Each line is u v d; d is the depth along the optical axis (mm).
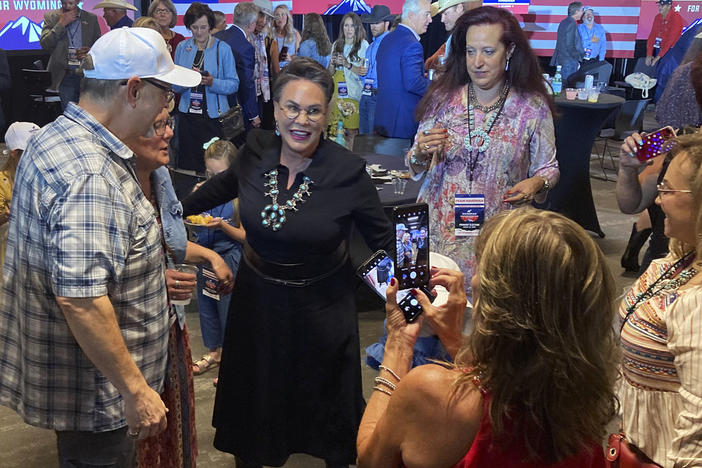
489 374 1282
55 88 8578
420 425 1341
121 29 2004
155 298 2094
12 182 3234
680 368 1699
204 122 6527
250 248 2627
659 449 1955
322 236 2480
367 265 1956
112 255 1901
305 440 2709
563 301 1230
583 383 1250
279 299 2562
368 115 7570
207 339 3895
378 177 4895
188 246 2783
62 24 8305
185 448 2459
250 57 6941
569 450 1280
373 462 1456
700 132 1935
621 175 2854
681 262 1970
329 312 2588
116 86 1948
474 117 3014
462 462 1341
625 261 5336
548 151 3021
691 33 8539
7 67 8680
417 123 6176
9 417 3494
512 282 1247
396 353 1653
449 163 3092
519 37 2879
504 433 1288
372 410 1587
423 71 6082
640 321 1966
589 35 10758
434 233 3178
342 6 10195
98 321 1878
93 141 1948
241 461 2836
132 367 1955
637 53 12266
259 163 2580
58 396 2057
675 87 3396
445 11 6043
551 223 1271
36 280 1971
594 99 5934
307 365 2625
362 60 7340
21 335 2047
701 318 1675
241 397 2703
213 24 6488
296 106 2381
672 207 1909
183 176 6660
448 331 1691
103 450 2139
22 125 3225
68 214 1853
